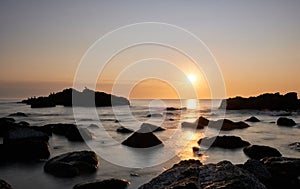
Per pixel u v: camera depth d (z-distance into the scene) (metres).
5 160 15.07
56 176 12.35
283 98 62.03
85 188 10.43
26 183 11.56
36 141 16.53
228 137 20.00
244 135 25.81
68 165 12.73
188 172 10.01
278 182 11.03
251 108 62.44
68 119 40.06
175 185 8.80
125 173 13.08
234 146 19.08
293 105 59.97
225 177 9.17
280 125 33.72
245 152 17.36
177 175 9.98
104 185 10.68
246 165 12.00
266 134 26.47
